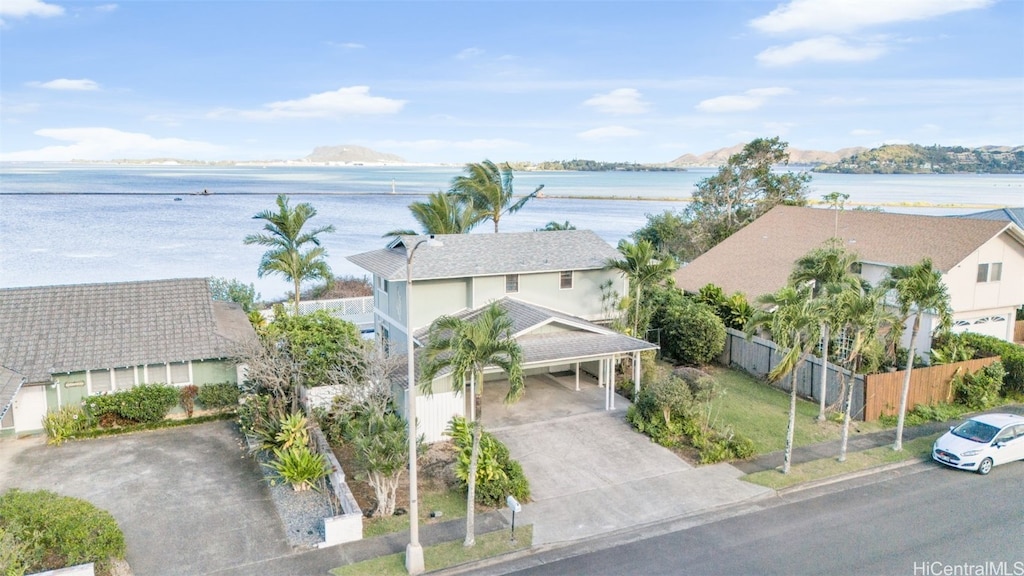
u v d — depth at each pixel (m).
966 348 28.91
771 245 40.50
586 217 130.38
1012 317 33.09
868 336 22.17
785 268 36.78
